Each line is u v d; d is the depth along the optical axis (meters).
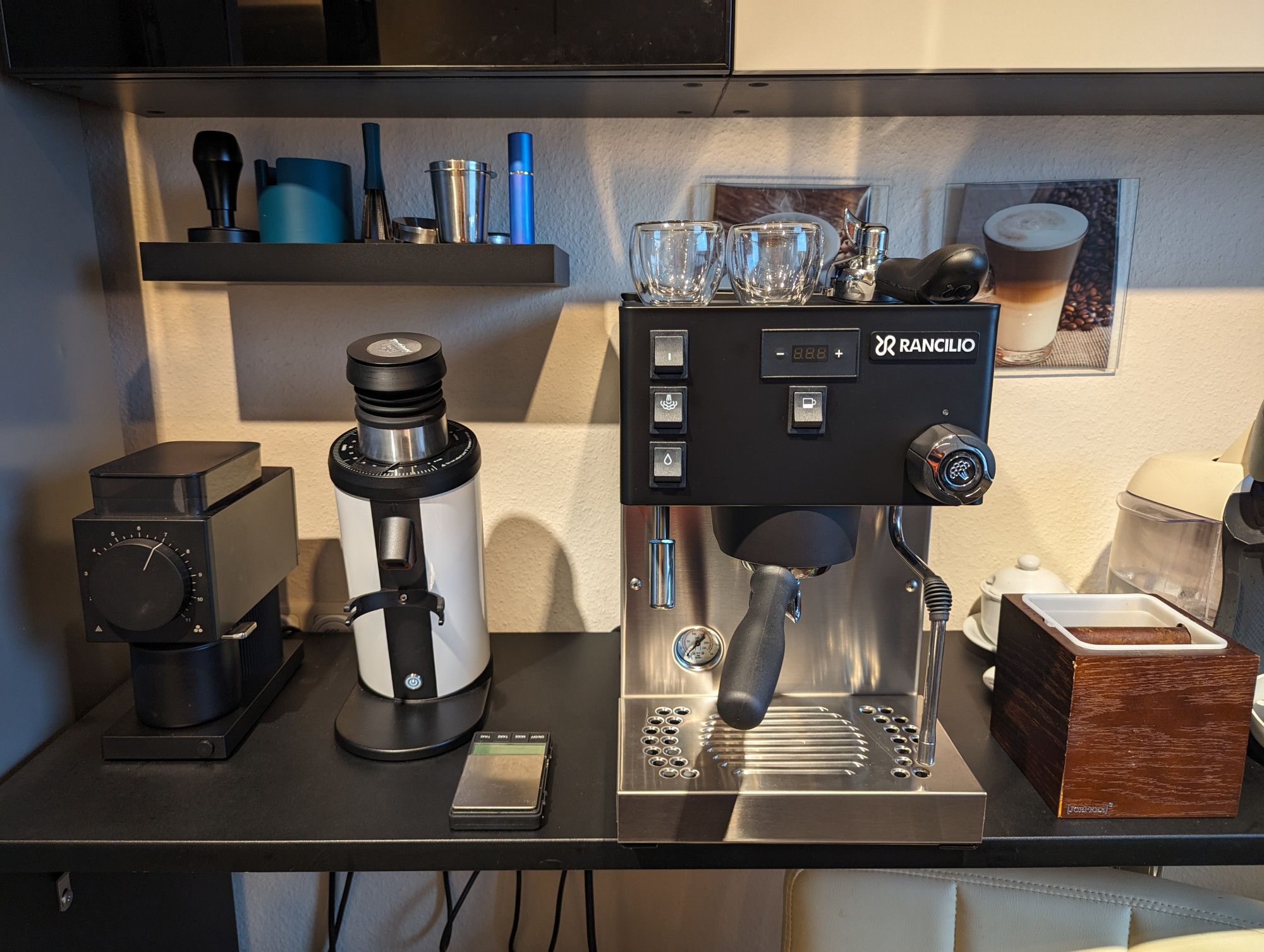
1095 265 1.04
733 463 0.69
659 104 0.93
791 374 0.68
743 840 0.73
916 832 0.73
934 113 0.99
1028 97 0.89
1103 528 1.12
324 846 0.74
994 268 1.04
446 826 0.76
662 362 0.67
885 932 0.84
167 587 0.81
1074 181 1.02
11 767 0.84
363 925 1.31
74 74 0.81
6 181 0.83
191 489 0.82
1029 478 1.11
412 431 0.85
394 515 0.85
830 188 1.02
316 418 1.08
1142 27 0.77
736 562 0.83
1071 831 0.75
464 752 0.88
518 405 1.08
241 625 0.90
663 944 1.32
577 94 0.88
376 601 0.88
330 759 0.86
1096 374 1.07
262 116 1.00
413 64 0.79
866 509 0.82
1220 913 0.80
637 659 0.86
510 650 1.11
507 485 1.11
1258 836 0.75
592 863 0.75
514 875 1.29
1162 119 1.00
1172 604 0.86
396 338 0.87
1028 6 0.77
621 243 1.04
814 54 0.78
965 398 0.68
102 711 0.96
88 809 0.78
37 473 0.88
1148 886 0.83
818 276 0.82
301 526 1.11
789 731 0.81
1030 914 0.82
